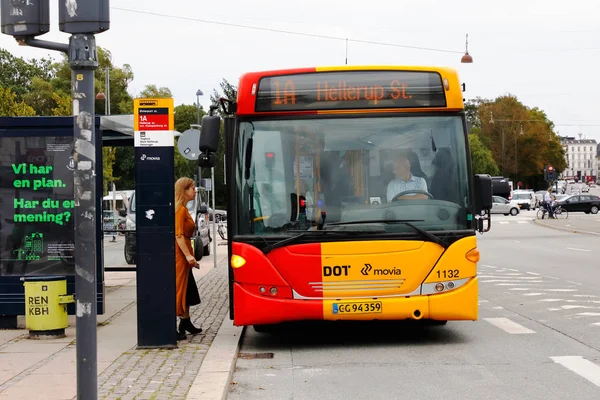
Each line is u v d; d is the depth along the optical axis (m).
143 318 10.44
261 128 10.52
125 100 78.25
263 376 9.05
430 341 11.09
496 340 11.00
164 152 10.32
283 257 10.23
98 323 13.12
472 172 10.58
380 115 10.54
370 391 8.16
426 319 11.16
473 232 10.44
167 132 10.30
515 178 136.62
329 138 10.48
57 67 79.06
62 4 5.65
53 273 12.52
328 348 10.80
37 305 11.46
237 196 10.43
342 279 10.17
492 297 15.92
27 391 7.90
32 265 12.52
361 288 10.18
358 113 10.53
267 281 10.22
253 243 10.28
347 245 10.20
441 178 10.47
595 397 7.68
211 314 13.93
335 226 10.27
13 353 10.28
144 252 10.41
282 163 10.45
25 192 12.53
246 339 11.72
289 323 12.75
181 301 11.18
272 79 10.55
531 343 10.70
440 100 10.57
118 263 26.31
